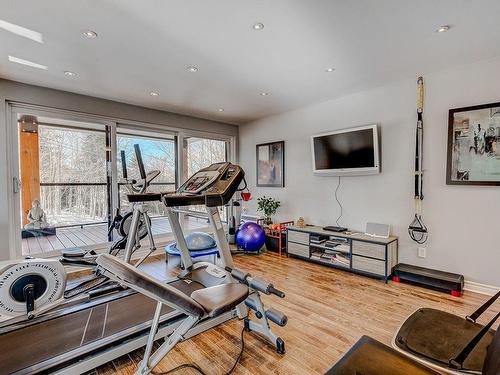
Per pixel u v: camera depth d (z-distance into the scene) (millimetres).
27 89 3223
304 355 1830
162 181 4801
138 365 1749
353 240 3328
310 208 4277
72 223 4012
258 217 4844
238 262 3865
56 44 2322
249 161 5312
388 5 1817
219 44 2340
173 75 3010
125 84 3279
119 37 2215
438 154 2975
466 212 2812
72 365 1584
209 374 1656
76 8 1829
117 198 4035
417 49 2451
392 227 3359
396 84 3271
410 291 2838
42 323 1957
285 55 2557
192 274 2725
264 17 1952
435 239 3016
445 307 2465
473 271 2787
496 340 1004
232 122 5332
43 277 2152
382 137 3416
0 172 3061
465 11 1884
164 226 4945
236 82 3242
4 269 2002
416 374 1076
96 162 4082
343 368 1108
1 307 1975
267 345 1945
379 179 3467
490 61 2646
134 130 4320
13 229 3199
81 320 1998
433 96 2992
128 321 1984
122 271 1148
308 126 4258
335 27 2084
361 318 2297
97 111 3773
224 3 1788
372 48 2430
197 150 5211
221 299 1465
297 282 3109
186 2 1775
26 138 3492
